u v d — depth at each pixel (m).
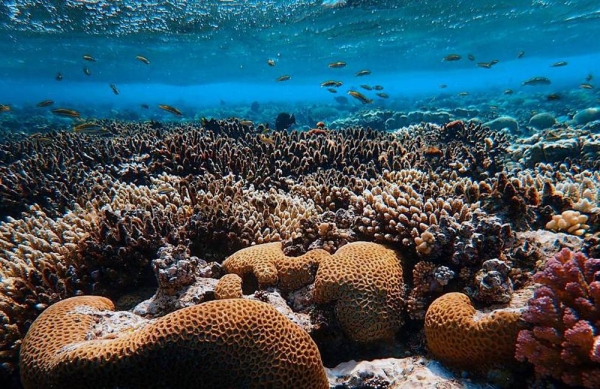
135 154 7.78
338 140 8.77
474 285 3.01
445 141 9.35
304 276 3.44
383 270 3.22
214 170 6.64
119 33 28.36
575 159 7.45
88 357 2.24
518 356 2.23
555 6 25.92
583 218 3.69
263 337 2.38
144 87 82.06
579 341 2.00
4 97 116.19
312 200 5.46
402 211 3.75
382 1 21.97
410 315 3.15
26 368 2.43
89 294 3.73
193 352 2.26
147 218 4.00
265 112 36.09
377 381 2.64
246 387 2.30
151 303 3.29
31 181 6.33
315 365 2.51
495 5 24.59
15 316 3.46
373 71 59.03
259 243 4.38
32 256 4.11
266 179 6.53
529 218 3.86
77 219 4.65
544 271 2.46
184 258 3.41
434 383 2.48
